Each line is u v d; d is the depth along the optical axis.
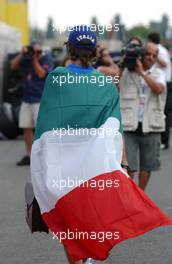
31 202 6.60
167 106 17.19
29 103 14.49
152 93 9.85
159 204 10.88
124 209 6.20
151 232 8.93
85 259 6.69
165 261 7.82
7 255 8.09
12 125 19.81
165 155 16.89
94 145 6.32
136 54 9.76
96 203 6.21
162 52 17.94
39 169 6.41
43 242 8.57
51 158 6.35
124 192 6.24
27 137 14.78
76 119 6.36
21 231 9.11
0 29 21.25
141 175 10.04
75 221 6.23
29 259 7.93
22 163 14.95
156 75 9.84
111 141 6.35
